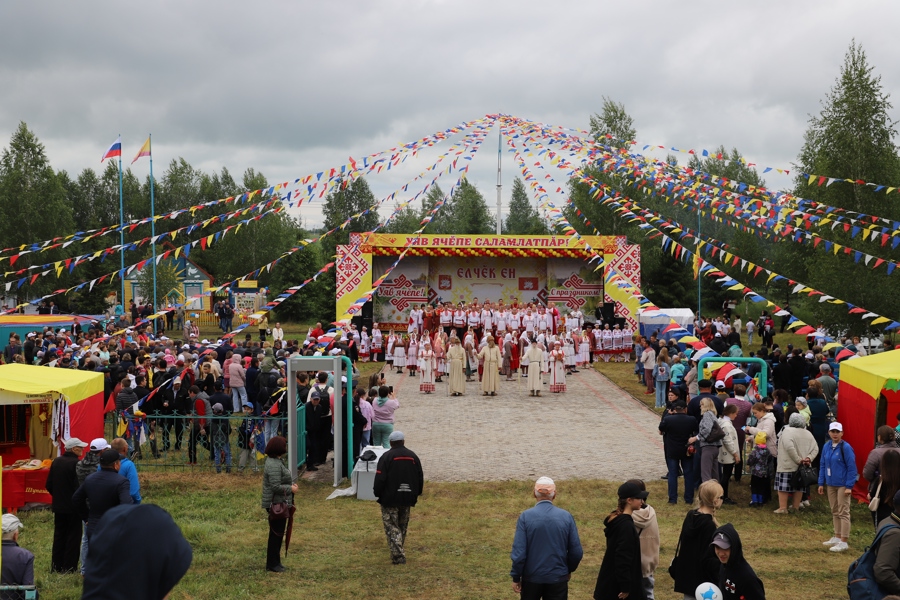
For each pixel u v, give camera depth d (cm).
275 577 1072
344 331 3094
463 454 1880
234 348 2561
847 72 3725
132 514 273
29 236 5550
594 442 2011
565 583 789
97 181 8056
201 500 1495
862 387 1478
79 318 3722
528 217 9706
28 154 5669
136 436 1781
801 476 1381
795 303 5856
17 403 1449
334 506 1470
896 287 3444
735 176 6006
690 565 780
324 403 1738
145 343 2816
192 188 7731
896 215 3638
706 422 1415
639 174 2323
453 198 8988
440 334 3117
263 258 6644
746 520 1365
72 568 1098
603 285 3959
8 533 791
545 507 805
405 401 2639
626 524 792
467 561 1146
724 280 1956
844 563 1141
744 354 3747
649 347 2788
